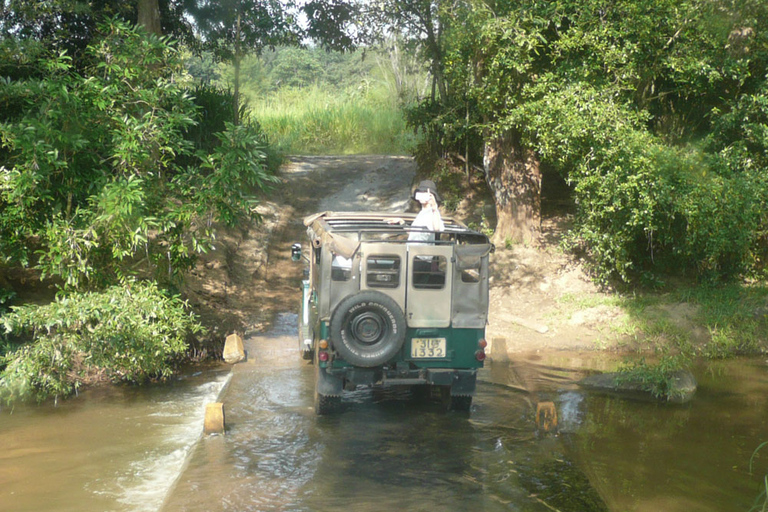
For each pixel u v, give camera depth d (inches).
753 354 410.0
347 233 281.1
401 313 264.5
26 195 307.9
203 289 480.4
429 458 241.4
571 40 448.8
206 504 202.7
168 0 784.3
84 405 308.7
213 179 337.1
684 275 506.0
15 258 339.3
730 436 270.2
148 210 340.8
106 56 348.5
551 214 620.1
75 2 550.3
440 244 275.3
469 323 277.9
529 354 403.5
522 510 200.2
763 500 211.0
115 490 219.5
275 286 531.2
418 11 615.5
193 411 300.0
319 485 217.0
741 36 458.3
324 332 272.7
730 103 496.7
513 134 549.0
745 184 446.0
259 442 256.8
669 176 436.5
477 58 499.2
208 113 749.3
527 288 501.0
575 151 454.6
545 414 276.2
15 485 222.5
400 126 1160.8
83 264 322.0
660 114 558.9
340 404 293.7
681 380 330.3
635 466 238.1
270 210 695.1
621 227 457.4
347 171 874.1
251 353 391.2
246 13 807.7
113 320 314.8
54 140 311.4
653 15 443.2
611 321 446.9
